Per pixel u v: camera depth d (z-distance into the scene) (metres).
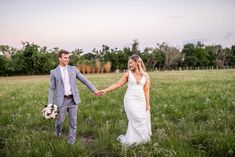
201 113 10.10
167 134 7.36
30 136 7.66
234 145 6.19
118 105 12.63
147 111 7.52
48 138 7.50
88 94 17.58
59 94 7.09
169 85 23.16
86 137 8.31
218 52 113.25
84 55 96.44
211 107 11.23
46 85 30.23
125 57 95.56
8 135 8.00
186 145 6.46
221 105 11.28
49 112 6.79
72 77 7.22
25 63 81.62
